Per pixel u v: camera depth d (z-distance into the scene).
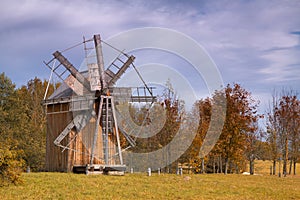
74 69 36.38
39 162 45.50
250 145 47.97
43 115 60.09
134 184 25.91
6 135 45.50
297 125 49.22
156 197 20.97
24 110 52.50
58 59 36.66
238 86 43.91
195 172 46.66
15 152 24.17
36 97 63.50
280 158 49.34
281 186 28.83
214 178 33.19
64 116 35.59
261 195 22.84
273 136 49.91
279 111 49.38
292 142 51.09
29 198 19.27
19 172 23.78
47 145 36.94
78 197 20.05
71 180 26.48
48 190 22.02
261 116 44.03
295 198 22.05
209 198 21.12
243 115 43.09
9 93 52.19
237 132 42.78
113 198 20.12
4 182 22.73
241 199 21.06
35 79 68.69
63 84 37.75
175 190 23.73
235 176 37.69
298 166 76.06
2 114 48.47
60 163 35.31
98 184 25.16
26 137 47.97
